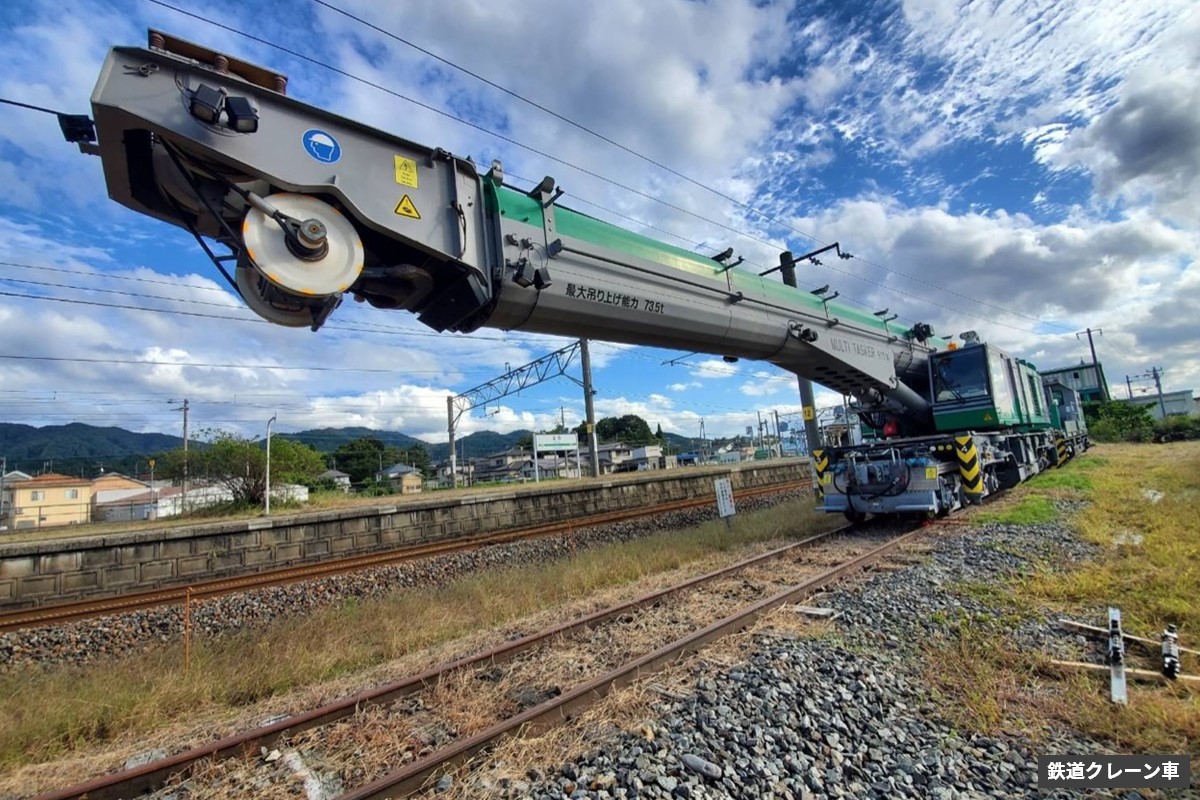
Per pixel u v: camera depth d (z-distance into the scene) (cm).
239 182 418
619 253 637
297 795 352
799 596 685
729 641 548
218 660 607
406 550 1255
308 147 430
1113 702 396
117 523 2373
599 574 871
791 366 959
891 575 750
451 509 1471
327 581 1088
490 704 452
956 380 1286
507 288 540
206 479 2380
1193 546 730
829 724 384
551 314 589
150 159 397
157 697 502
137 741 454
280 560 1202
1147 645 471
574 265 593
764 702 412
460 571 1187
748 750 358
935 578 720
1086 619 551
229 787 363
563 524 1562
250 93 411
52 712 475
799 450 6153
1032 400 1680
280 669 566
